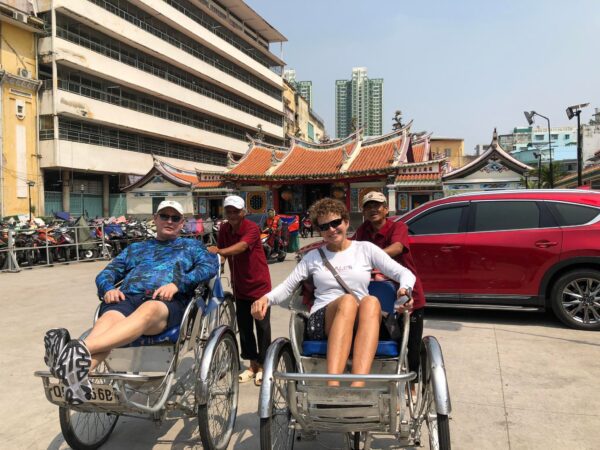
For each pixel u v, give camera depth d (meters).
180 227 3.95
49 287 10.12
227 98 47.12
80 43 30.34
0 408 4.05
